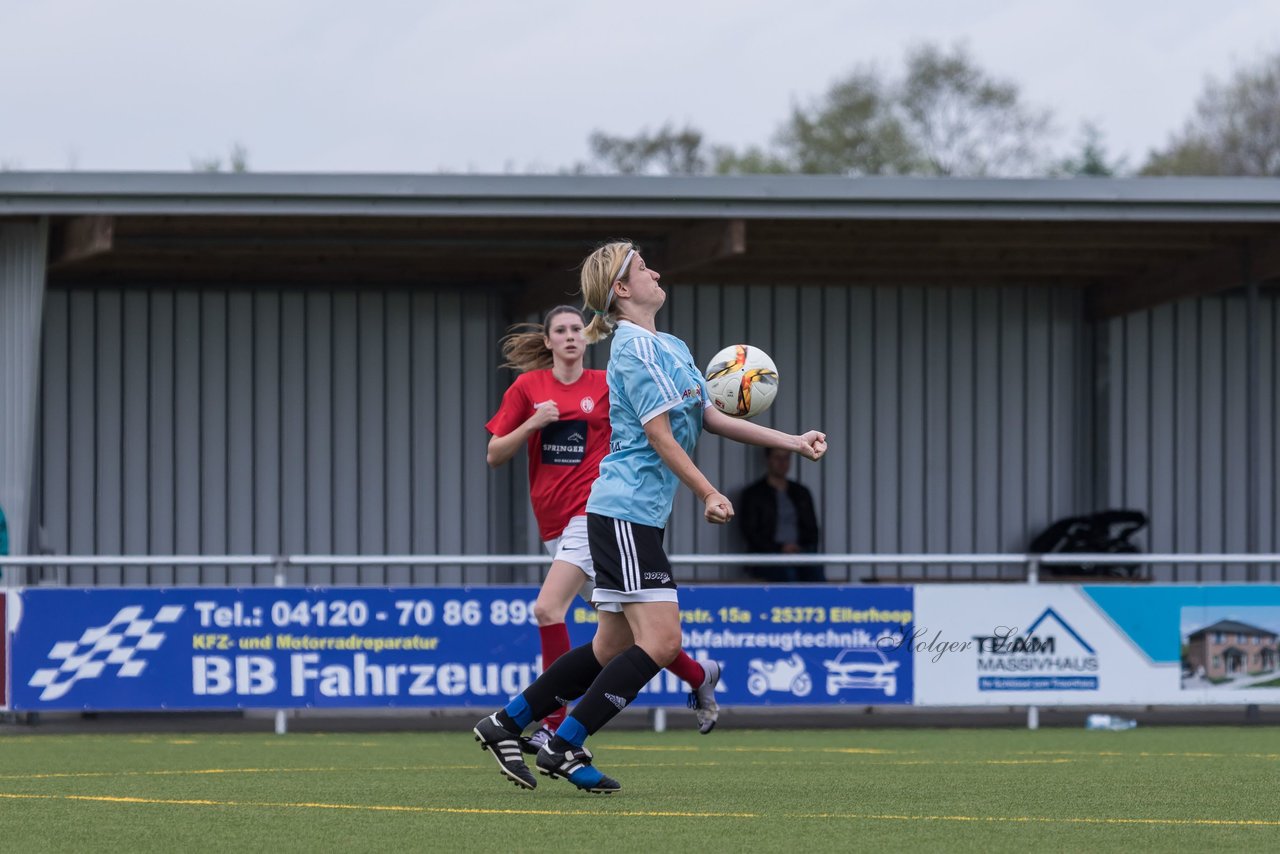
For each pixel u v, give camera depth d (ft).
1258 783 75.87
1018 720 131.34
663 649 63.57
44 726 123.85
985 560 120.88
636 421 62.28
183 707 115.55
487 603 118.21
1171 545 181.27
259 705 116.16
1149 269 169.37
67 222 138.72
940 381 180.34
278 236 148.87
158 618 115.65
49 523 164.35
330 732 120.26
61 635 114.93
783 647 118.93
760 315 177.68
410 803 66.08
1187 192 133.18
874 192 130.93
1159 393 181.88
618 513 62.49
